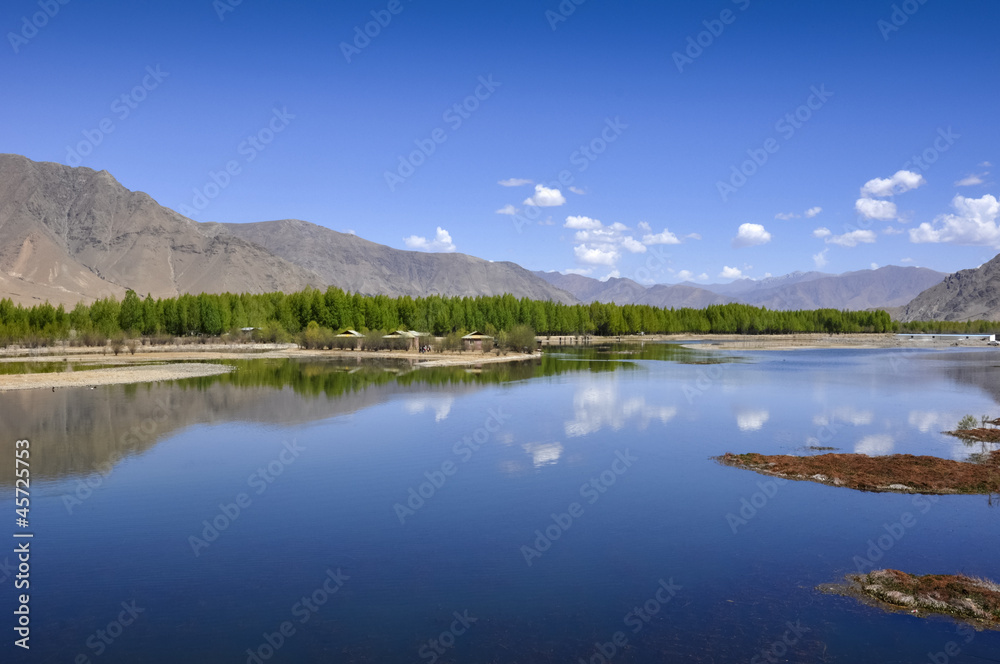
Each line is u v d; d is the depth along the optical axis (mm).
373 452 31703
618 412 44344
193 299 141750
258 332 137125
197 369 75500
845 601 15867
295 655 13203
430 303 163875
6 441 33438
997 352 128750
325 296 149000
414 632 14234
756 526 21250
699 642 13789
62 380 60156
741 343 170750
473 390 56812
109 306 126625
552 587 16594
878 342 180750
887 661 13016
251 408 44969
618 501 23922
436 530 20766
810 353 122875
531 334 117688
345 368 81000
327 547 19297
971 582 16438
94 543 19484
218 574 17297
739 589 16531
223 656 13148
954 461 29578
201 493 24625
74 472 27516
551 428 38219
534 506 23328
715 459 30625
